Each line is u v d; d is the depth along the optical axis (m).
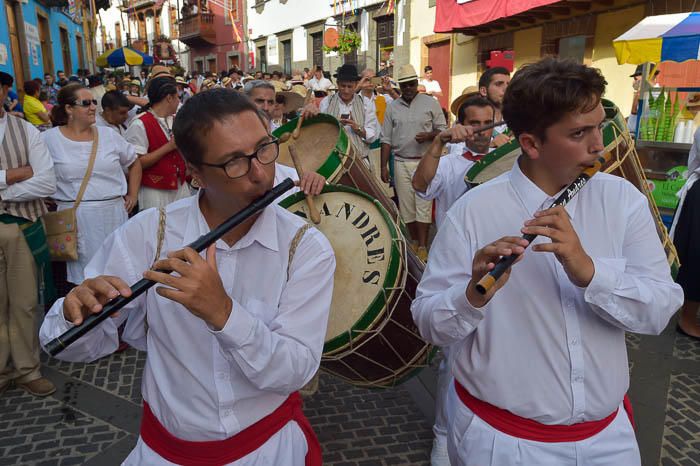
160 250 1.41
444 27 11.88
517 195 1.52
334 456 2.96
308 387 3.07
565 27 9.98
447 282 1.58
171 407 1.38
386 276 2.26
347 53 17.45
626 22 8.90
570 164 1.40
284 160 3.20
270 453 1.45
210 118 1.21
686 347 4.17
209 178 1.27
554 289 1.47
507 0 9.94
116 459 2.99
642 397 3.51
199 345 1.36
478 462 1.55
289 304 1.39
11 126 3.37
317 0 19.20
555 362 1.46
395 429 3.19
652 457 2.95
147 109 4.66
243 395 1.38
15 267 3.47
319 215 2.45
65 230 3.97
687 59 6.10
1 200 3.39
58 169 4.01
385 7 15.74
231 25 26.91
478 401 1.57
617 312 1.38
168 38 34.31
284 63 22.53
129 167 4.38
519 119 1.43
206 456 1.41
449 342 1.52
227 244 1.39
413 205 6.40
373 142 7.48
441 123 6.42
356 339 2.24
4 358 3.55
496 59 6.23
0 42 12.65
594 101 1.33
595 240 1.48
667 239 2.58
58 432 3.22
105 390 3.66
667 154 6.01
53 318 1.35
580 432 1.49
